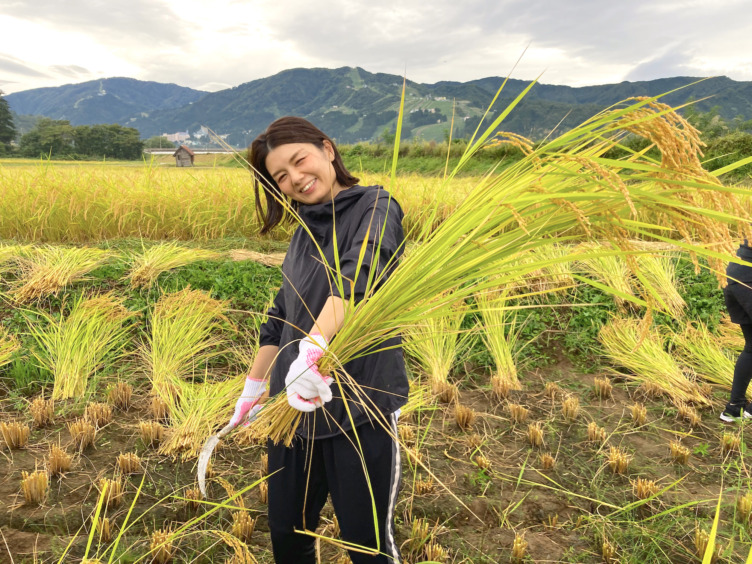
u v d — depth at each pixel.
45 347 4.48
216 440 1.74
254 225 8.37
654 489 3.00
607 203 1.15
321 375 1.36
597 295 5.78
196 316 4.82
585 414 4.08
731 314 3.79
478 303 1.35
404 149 26.36
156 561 2.41
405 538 2.65
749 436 3.78
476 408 4.15
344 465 1.57
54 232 7.54
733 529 2.69
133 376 4.28
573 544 2.66
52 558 2.39
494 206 1.23
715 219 1.06
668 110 1.01
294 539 1.76
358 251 1.40
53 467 2.97
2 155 43.75
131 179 8.71
